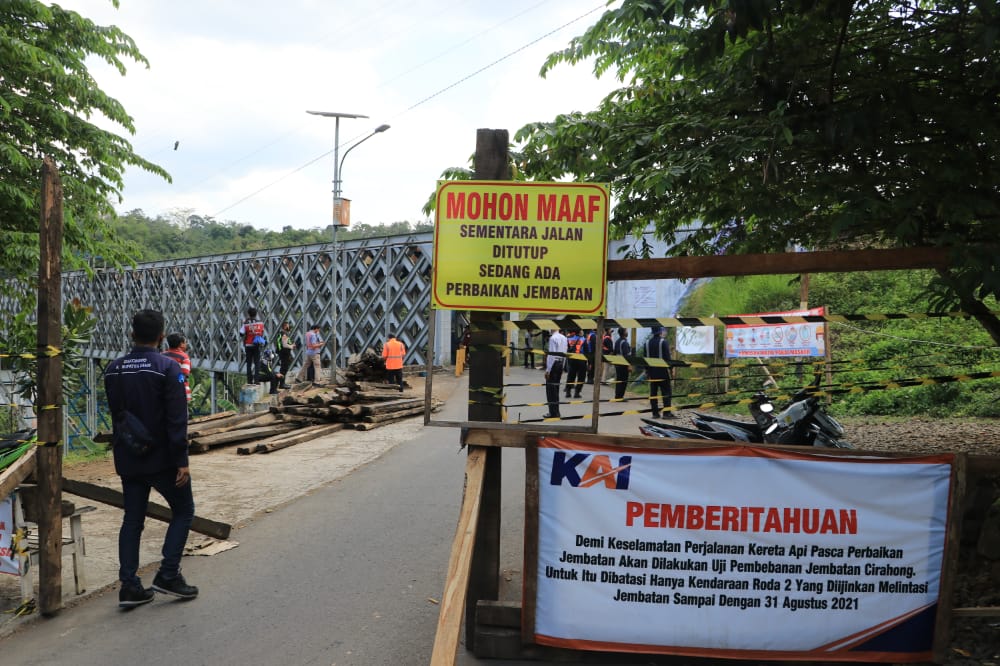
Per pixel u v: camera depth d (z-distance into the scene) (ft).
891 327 48.32
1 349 24.95
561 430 13.20
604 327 13.16
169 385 16.47
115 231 40.73
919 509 12.71
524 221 13.12
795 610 12.80
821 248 23.35
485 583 14.06
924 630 12.82
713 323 13.39
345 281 107.14
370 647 14.38
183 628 15.38
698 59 15.92
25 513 16.22
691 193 20.62
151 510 18.24
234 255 131.64
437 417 52.16
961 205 15.16
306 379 71.72
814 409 19.04
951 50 16.19
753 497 12.76
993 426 33.17
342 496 27.66
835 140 16.02
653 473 12.87
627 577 12.96
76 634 15.12
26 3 33.63
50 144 36.63
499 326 13.50
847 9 15.25
